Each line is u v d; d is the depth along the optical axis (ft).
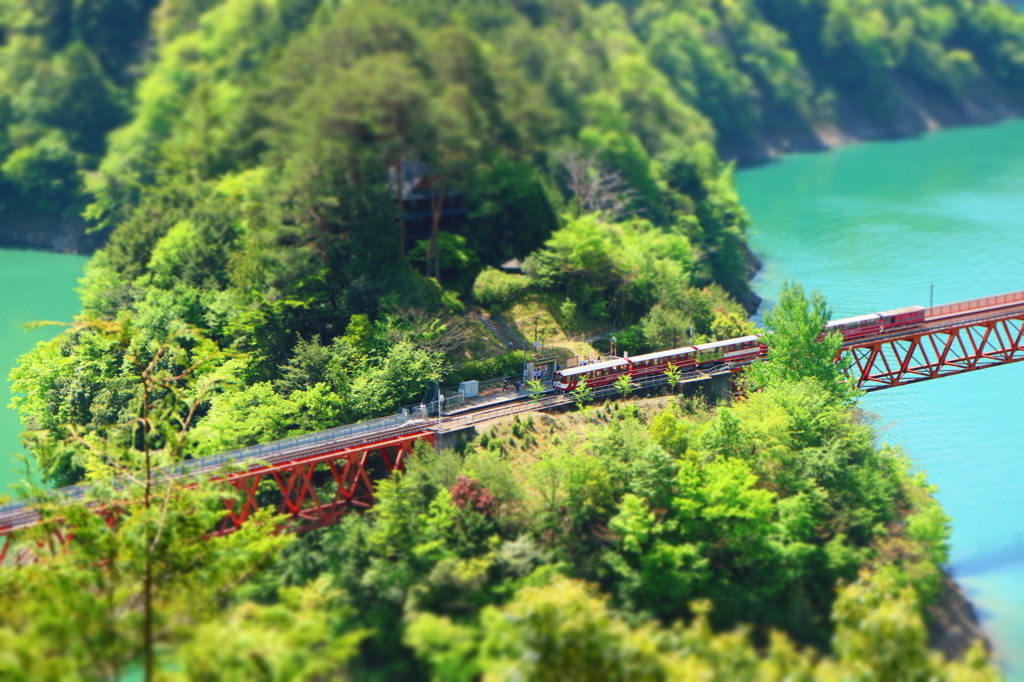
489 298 460.96
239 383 366.84
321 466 330.75
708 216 611.88
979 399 443.73
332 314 420.77
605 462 320.09
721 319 462.19
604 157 584.81
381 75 431.43
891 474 343.46
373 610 284.41
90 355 402.11
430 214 491.72
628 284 472.85
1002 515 360.28
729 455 331.57
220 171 542.16
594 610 249.34
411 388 377.50
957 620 308.60
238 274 440.45
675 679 201.26
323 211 447.42
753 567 302.45
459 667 218.79
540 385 386.32
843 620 254.06
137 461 264.31
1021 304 419.74
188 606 232.12
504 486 311.68
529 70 561.02
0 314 559.79
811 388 357.20
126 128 646.74
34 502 256.32
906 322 417.08
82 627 208.33
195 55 618.03
